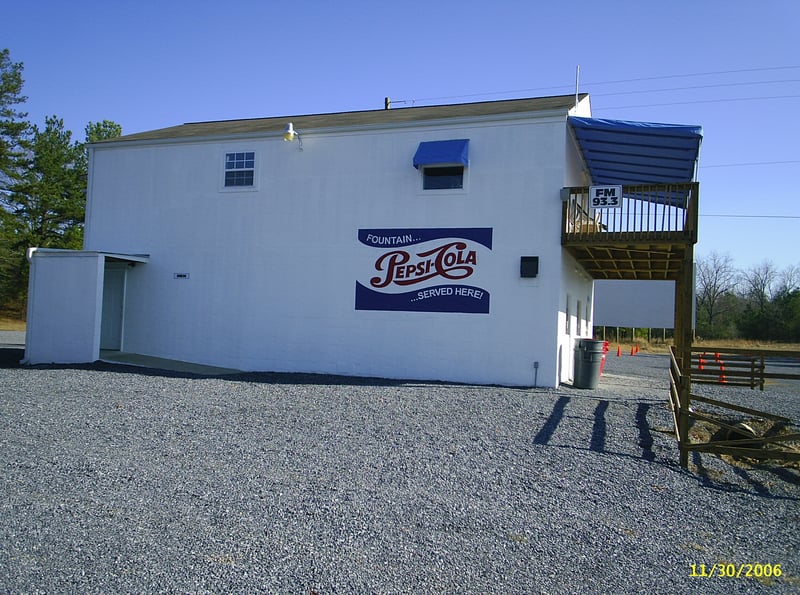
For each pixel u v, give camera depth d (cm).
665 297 3472
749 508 635
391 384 1370
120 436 813
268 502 572
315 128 1579
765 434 1056
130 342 1736
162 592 395
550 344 1383
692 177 1599
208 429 866
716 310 6206
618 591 426
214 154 1684
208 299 1664
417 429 902
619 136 1368
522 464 739
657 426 995
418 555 468
